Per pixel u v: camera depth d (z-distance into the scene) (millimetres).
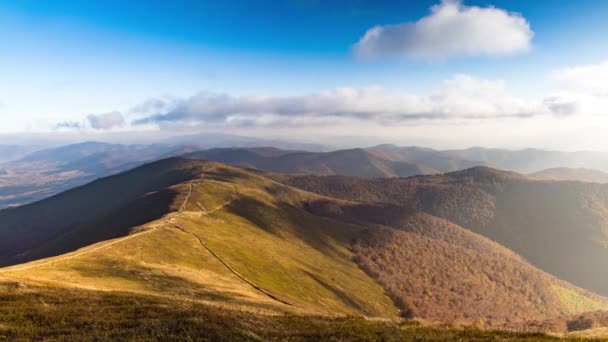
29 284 31734
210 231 117875
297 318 28719
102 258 61719
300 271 118750
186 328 21469
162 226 103312
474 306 178875
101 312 24828
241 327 23000
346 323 27047
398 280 181875
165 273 58781
